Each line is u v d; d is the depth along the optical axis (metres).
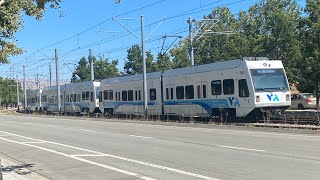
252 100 25.55
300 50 33.72
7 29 9.98
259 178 9.86
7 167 13.66
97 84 49.31
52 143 20.78
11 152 18.02
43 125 36.22
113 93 42.69
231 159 12.87
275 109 26.38
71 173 12.09
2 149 19.20
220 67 28.14
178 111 32.50
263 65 26.31
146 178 10.64
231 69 27.14
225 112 27.77
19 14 10.12
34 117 55.69
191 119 31.17
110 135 23.45
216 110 28.70
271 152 13.86
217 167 11.61
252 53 45.56
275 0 54.75
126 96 40.22
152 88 35.84
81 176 11.51
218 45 58.00
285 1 55.31
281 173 10.29
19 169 13.22
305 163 11.52
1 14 9.18
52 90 63.94
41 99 69.62
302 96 41.44
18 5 9.78
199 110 30.19
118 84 41.72
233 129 23.38
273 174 10.22
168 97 33.69
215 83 28.56
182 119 31.95
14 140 23.33
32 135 26.27
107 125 32.44
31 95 76.06
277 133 20.28
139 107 38.06
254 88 25.58
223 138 18.94
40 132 28.31
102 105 44.97
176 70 32.94
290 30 42.16
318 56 30.06
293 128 21.61
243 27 58.66
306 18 31.44
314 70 30.53
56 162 14.42
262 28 54.88
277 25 42.88
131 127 28.92
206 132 22.34
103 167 12.78
